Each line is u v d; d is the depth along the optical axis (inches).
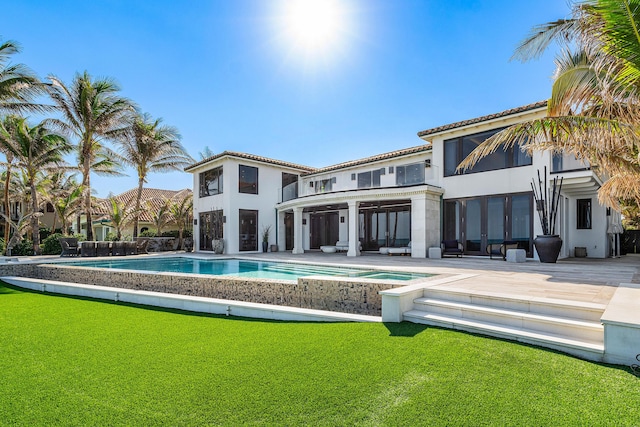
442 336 191.3
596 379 139.2
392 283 271.9
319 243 1026.7
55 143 879.7
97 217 1359.5
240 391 139.4
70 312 287.1
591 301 203.6
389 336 194.9
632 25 222.1
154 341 205.3
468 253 658.8
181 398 134.8
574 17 252.5
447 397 129.7
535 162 580.4
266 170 964.6
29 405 131.6
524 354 165.0
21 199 1153.4
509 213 609.0
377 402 128.2
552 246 512.4
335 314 240.2
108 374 158.4
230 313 271.3
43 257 767.1
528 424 112.6
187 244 1002.1
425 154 762.8
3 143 812.6
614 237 748.6
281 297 327.9
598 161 313.1
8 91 722.2
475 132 649.0
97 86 876.6
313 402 129.6
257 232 935.0
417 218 658.8
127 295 331.6
